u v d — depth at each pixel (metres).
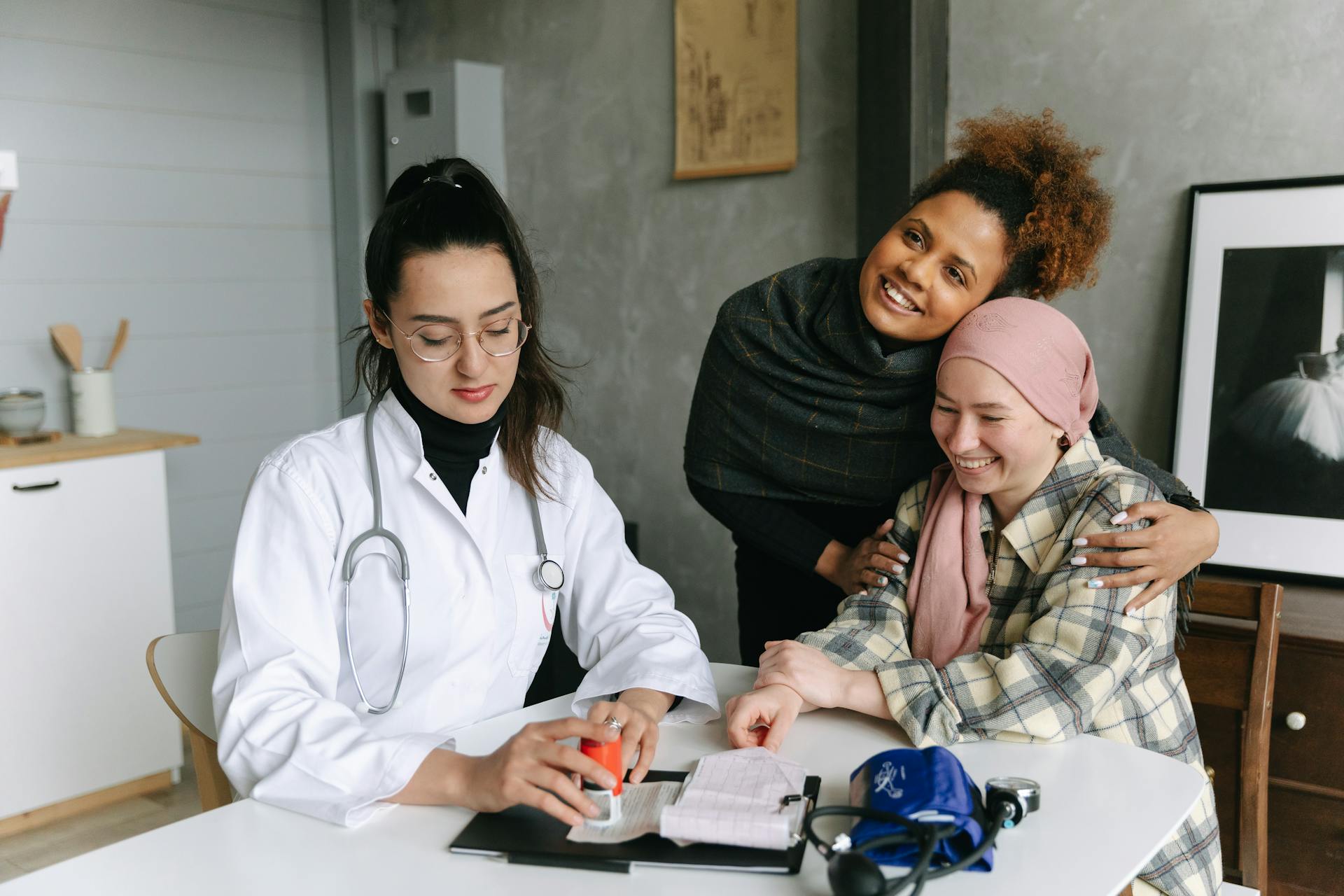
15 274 3.10
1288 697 1.87
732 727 1.19
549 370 1.39
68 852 2.49
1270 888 1.93
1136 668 1.24
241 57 3.55
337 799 1.02
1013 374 1.27
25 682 2.55
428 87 3.48
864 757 1.16
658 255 3.21
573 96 3.35
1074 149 1.52
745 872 0.91
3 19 3.04
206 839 0.98
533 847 0.94
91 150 3.23
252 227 3.63
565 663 2.78
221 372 3.59
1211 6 2.18
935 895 0.87
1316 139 2.11
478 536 1.32
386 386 1.33
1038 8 2.37
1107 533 1.28
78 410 2.91
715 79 3.00
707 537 3.20
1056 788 1.08
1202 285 2.21
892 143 2.57
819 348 1.72
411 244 1.17
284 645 1.15
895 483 1.68
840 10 2.74
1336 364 2.07
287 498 1.22
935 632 1.40
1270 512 2.15
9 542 2.50
